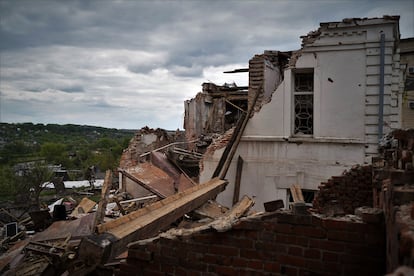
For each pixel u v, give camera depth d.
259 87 9.34
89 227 5.88
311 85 8.83
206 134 16.45
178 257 3.15
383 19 7.83
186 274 3.11
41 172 34.16
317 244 2.71
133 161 14.73
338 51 8.27
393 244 1.90
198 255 3.07
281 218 2.81
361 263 2.59
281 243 2.82
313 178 8.50
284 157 8.73
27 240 6.10
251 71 10.05
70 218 8.31
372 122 8.06
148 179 9.95
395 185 2.42
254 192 8.93
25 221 13.42
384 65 7.90
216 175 8.65
